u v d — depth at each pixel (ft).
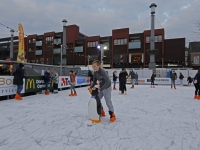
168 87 48.01
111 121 12.39
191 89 41.22
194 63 93.61
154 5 65.67
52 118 13.20
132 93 30.76
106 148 8.21
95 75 12.35
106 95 12.32
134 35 97.19
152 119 13.19
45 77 27.71
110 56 102.78
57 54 115.24
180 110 16.51
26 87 25.17
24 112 15.06
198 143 8.87
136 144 8.67
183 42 87.15
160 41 90.48
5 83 21.39
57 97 24.73
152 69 66.54
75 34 112.27
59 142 8.84
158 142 8.94
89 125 11.47
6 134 9.86
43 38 120.98
